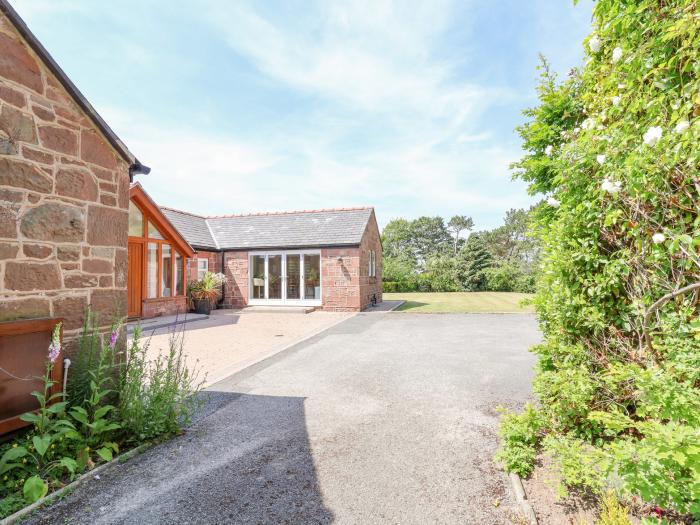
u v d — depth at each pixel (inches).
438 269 1294.3
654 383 81.0
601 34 120.3
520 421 126.0
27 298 129.3
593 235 113.7
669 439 68.5
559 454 102.2
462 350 302.4
